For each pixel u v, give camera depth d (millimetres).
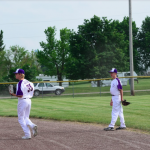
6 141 12867
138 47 129625
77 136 13930
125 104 15742
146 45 121875
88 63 80062
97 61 79250
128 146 11484
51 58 91875
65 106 31062
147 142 12258
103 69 78875
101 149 11039
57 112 25000
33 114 23688
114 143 12102
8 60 104188
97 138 13289
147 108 26375
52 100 42438
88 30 83500
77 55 84125
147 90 58750
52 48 93062
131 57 48875
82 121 19312
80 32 84375
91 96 52062
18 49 105750
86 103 34438
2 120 21266
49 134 14656
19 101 13344
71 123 18844
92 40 83750
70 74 85938
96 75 79312
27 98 13430
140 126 16156
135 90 59906
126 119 19281
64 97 51531
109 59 79812
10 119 21922
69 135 14258
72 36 83625
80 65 82125
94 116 21469
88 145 11781
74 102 36656
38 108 29344
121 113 15773
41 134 14695
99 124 18109
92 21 83312
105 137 13500
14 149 11250
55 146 11695
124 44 86312
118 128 15875
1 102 40906
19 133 15133
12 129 16672
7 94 62250
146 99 38281
